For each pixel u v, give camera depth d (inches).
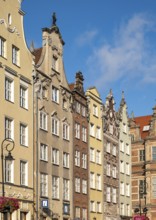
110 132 2854.3
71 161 2320.4
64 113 2284.7
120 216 2901.1
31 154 1959.9
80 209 2379.4
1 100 1782.7
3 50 1840.6
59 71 2258.9
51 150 2129.7
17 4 1959.9
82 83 2514.8
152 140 3366.1
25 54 1988.2
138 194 3358.8
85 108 2536.9
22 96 1947.6
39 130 2037.4
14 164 1830.7
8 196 1766.7
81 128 2469.2
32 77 2014.0
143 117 3732.8
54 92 2202.3
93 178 2576.3
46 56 2153.1
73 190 2315.5
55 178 2155.5
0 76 1788.9
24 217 1879.9
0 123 1764.3
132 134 3491.6
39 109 2047.2
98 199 2610.7
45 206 1996.8
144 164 3371.1
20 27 1971.0
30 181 1934.1
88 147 2534.5
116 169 2915.8
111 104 2898.6
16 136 1863.9
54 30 2231.8
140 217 2893.7
